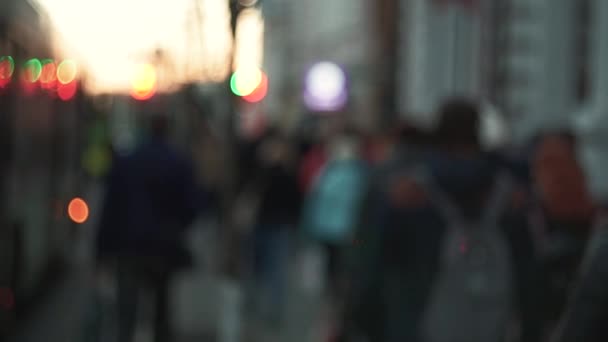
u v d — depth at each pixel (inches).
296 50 3818.9
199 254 1125.7
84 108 1181.7
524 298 358.3
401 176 358.3
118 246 617.6
